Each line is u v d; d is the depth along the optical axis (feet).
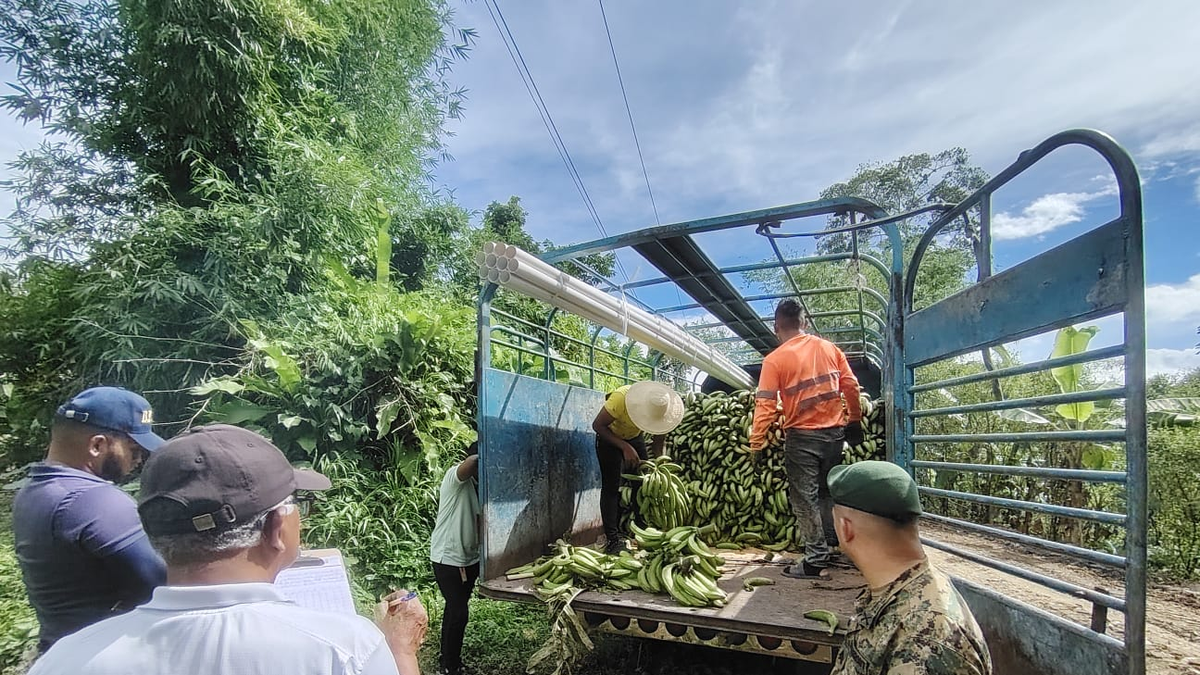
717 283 17.56
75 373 22.18
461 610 13.44
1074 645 7.06
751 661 14.01
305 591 6.46
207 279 22.27
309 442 19.29
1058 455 22.61
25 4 23.43
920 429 28.04
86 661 3.41
